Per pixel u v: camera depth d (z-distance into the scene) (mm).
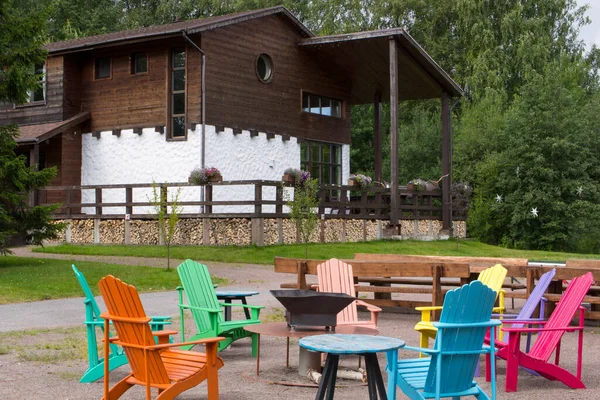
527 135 35906
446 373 5320
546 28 44406
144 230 23016
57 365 7902
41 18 18531
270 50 25828
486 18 43969
